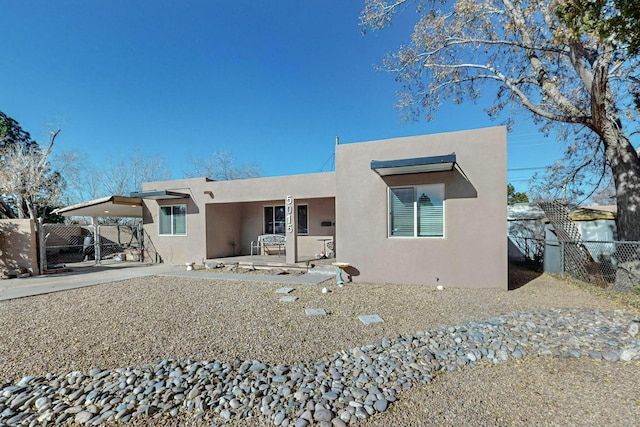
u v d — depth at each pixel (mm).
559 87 9375
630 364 3205
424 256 7434
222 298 6250
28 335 4145
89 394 2701
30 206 17406
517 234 13117
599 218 10031
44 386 2861
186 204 11914
